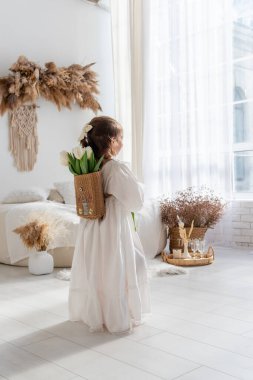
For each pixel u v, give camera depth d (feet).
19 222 15.19
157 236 15.98
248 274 13.26
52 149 20.66
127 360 7.23
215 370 6.77
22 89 19.16
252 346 7.70
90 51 22.15
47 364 7.16
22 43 19.90
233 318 9.24
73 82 20.45
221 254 16.48
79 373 6.81
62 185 18.75
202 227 16.06
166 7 20.15
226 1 17.60
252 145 18.10
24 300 11.00
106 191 8.93
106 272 8.68
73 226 14.51
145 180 20.72
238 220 17.94
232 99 17.78
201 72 18.66
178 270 13.48
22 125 19.63
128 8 21.57
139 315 8.70
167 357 7.30
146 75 20.62
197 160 18.69
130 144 21.98
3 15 19.39
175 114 19.61
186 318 9.28
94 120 9.22
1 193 19.17
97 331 8.61
